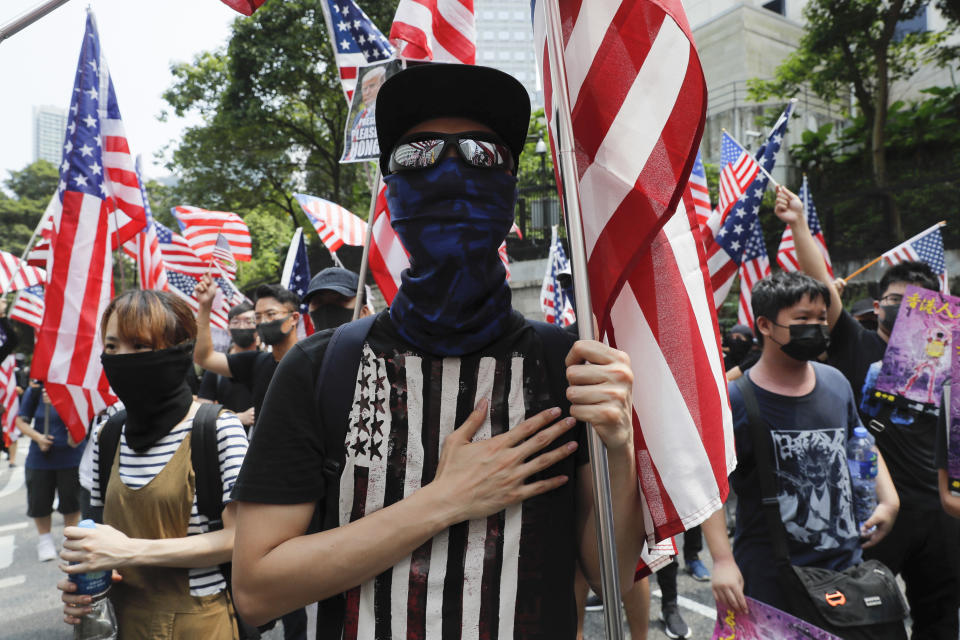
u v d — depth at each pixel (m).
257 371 4.18
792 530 2.28
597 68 1.44
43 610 4.93
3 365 6.60
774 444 2.31
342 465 1.19
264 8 16.75
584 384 1.17
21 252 36.44
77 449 6.15
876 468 2.51
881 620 2.09
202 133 18.98
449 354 1.21
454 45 2.77
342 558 1.10
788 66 15.97
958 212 12.24
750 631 2.16
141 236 4.31
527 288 15.41
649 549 1.41
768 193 15.86
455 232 1.20
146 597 1.88
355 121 2.67
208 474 1.93
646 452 1.42
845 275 13.58
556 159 1.39
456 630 1.13
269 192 20.75
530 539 1.18
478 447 1.17
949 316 3.01
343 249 17.22
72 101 3.19
